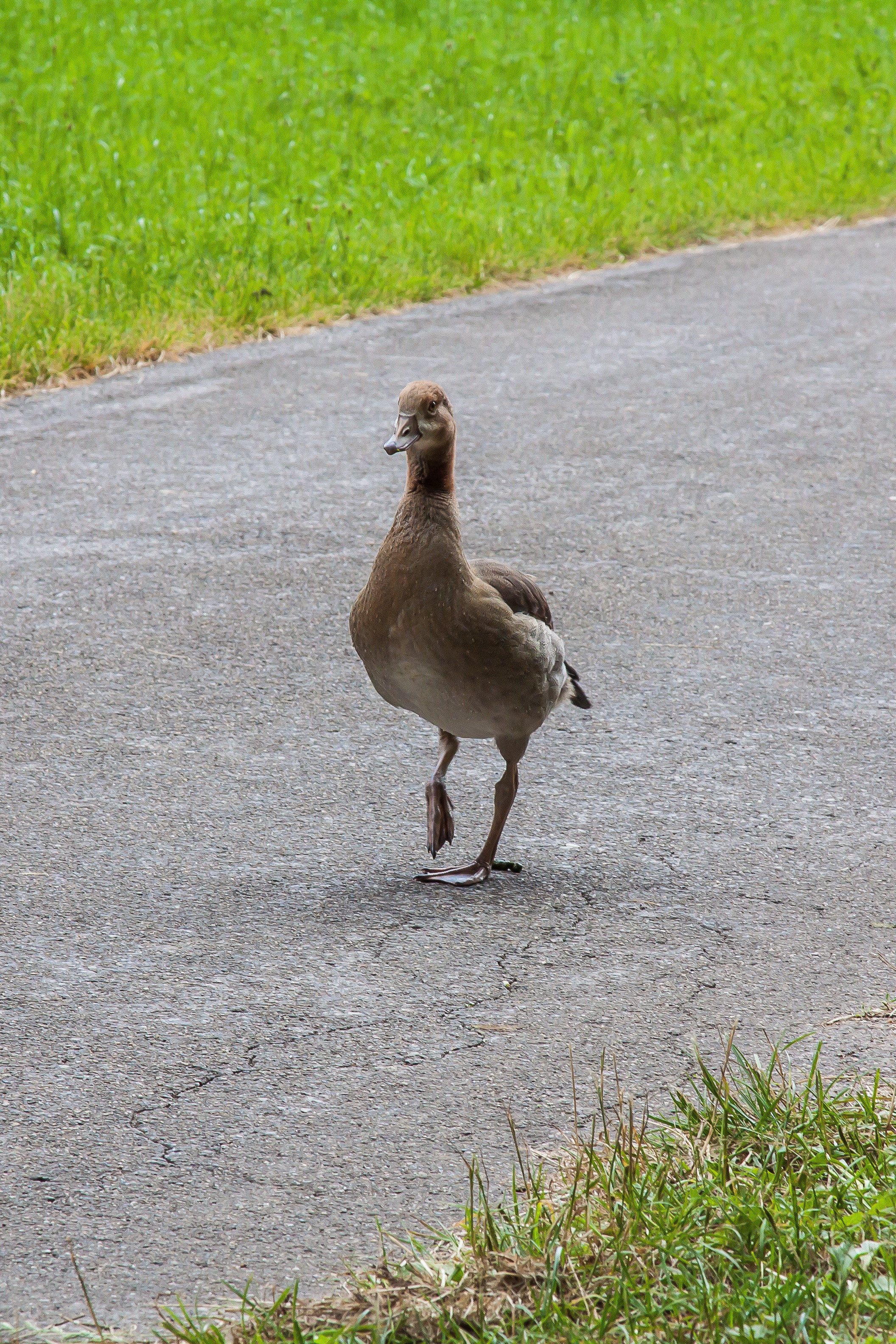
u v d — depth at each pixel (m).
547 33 38.72
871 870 8.34
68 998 7.00
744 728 10.10
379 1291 5.12
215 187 24.30
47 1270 5.33
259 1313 5.04
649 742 9.90
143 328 18.09
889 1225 5.26
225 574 12.37
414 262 21.61
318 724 10.07
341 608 11.86
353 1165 5.90
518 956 7.45
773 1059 6.11
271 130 28.22
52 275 19.36
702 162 28.78
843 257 23.80
